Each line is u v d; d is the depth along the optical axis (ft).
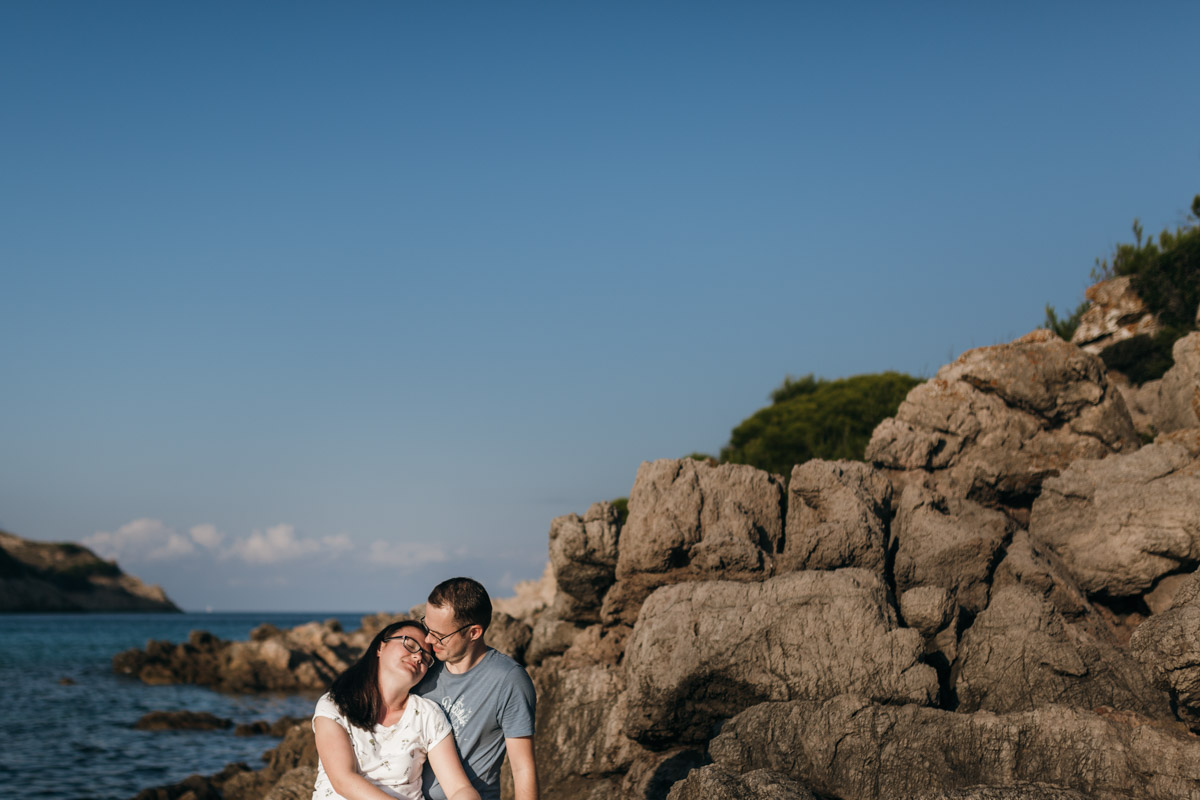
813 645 26.27
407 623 16.17
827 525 30.71
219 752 70.28
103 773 61.21
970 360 38.40
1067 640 26.13
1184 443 35.09
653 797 26.81
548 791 30.09
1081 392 36.88
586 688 31.53
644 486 33.86
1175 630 21.99
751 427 68.08
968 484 36.65
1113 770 21.33
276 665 123.13
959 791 21.17
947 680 27.30
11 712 91.97
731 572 30.86
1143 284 53.72
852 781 23.47
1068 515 33.37
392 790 15.01
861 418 62.64
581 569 35.17
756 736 24.94
